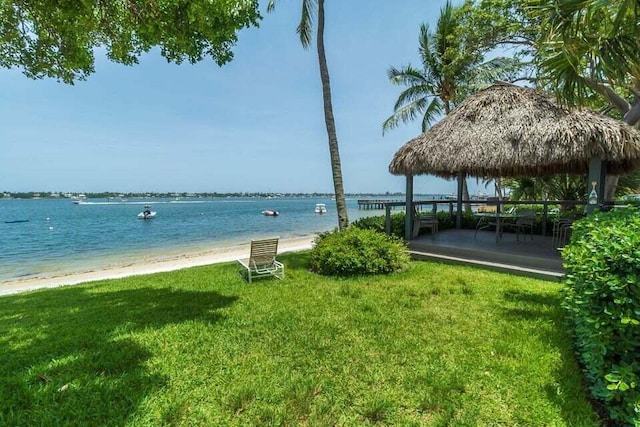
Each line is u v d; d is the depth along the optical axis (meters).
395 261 6.11
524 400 2.19
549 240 7.97
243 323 3.70
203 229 23.34
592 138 5.06
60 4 3.20
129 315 4.13
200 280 6.19
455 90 13.98
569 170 8.83
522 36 10.09
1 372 2.68
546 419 2.01
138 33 3.76
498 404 2.16
